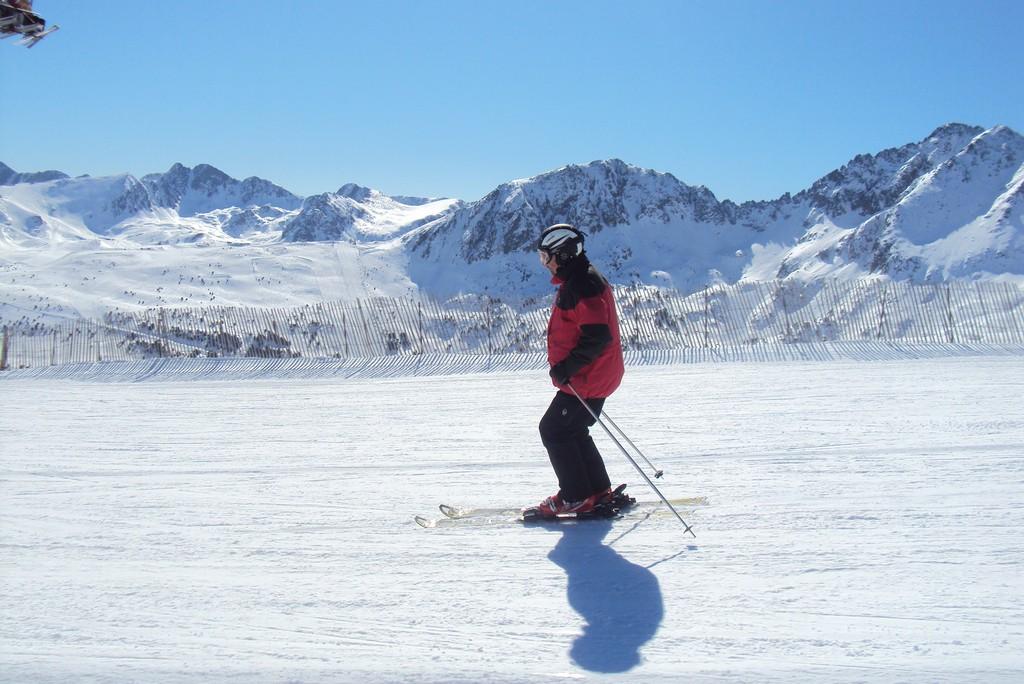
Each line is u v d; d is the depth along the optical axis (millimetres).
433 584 3369
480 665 2652
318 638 2893
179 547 4023
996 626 2785
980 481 4723
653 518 4207
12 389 13195
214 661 2736
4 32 10922
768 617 2916
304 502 4914
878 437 6312
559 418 4164
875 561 3420
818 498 4473
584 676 2557
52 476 5965
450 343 21422
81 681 2613
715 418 7699
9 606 3266
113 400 11281
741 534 3857
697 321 21266
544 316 22344
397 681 2564
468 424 8141
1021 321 18031
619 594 3178
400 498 4949
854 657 2609
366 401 10586
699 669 2572
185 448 7172
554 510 4238
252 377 14844
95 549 4035
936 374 10703
